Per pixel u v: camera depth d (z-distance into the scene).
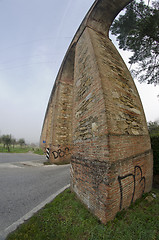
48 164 8.08
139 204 2.73
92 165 2.65
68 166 7.33
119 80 3.67
